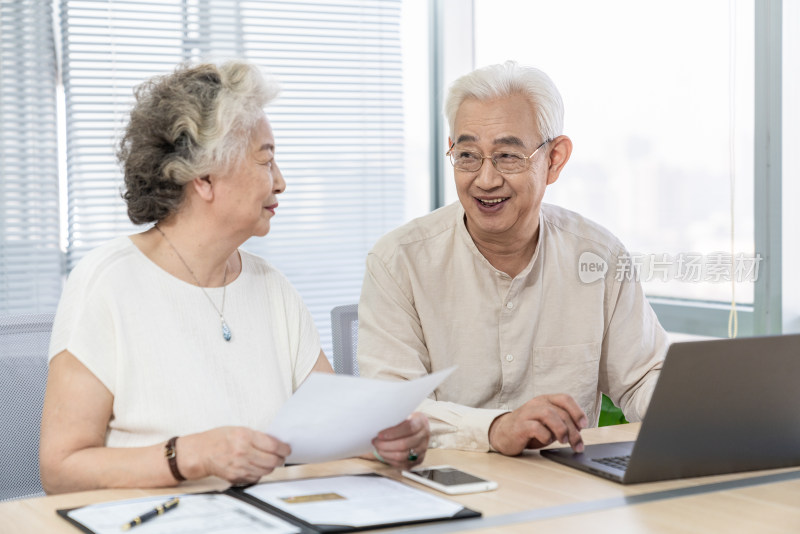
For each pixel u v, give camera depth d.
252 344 1.73
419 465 1.57
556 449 1.66
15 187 3.61
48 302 3.68
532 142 1.94
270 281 1.85
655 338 2.20
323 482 1.42
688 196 3.02
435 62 4.28
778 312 2.76
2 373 1.81
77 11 3.68
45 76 3.64
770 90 2.72
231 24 3.93
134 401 1.58
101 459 1.44
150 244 1.70
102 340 1.57
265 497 1.33
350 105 4.15
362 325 2.07
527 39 3.72
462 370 2.11
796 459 1.55
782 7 2.68
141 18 3.77
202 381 1.63
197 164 1.61
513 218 1.96
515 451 1.63
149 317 1.63
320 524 1.19
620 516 1.26
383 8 4.18
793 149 2.72
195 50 3.87
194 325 1.67
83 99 3.70
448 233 2.11
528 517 1.26
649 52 3.13
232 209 1.65
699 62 2.95
